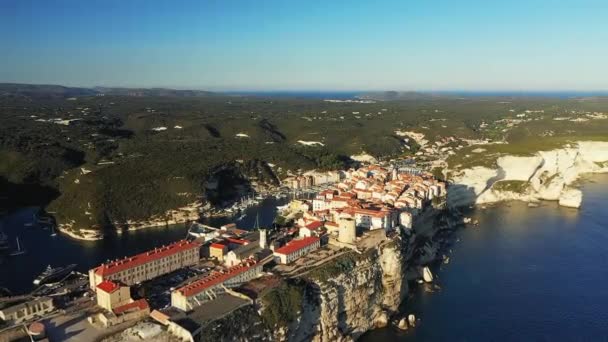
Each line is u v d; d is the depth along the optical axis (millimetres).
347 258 165375
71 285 157250
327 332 147625
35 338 113375
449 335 157375
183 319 119688
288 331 133125
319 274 152000
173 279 156625
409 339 156375
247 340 123188
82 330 119500
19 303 136875
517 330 159375
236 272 141500
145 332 116062
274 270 156625
